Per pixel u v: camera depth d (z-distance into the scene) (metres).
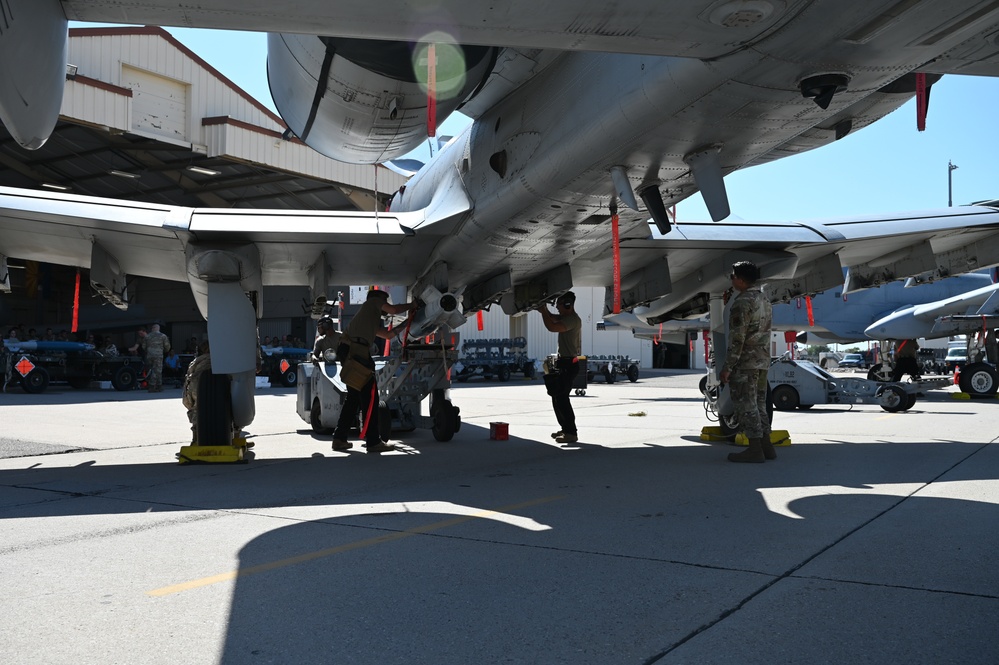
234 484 5.63
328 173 26.45
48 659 2.27
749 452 6.39
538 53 5.24
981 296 15.87
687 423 10.91
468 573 3.18
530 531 3.95
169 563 3.39
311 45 5.07
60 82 3.23
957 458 6.46
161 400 16.97
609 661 2.22
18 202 6.70
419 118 5.75
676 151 4.91
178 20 3.01
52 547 3.70
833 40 3.23
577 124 5.04
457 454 7.35
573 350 8.21
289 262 8.42
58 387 24.41
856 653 2.23
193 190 31.22
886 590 2.84
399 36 3.11
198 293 7.54
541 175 5.62
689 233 7.86
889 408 12.31
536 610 2.69
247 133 24.41
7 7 2.56
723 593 2.84
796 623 2.50
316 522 4.25
